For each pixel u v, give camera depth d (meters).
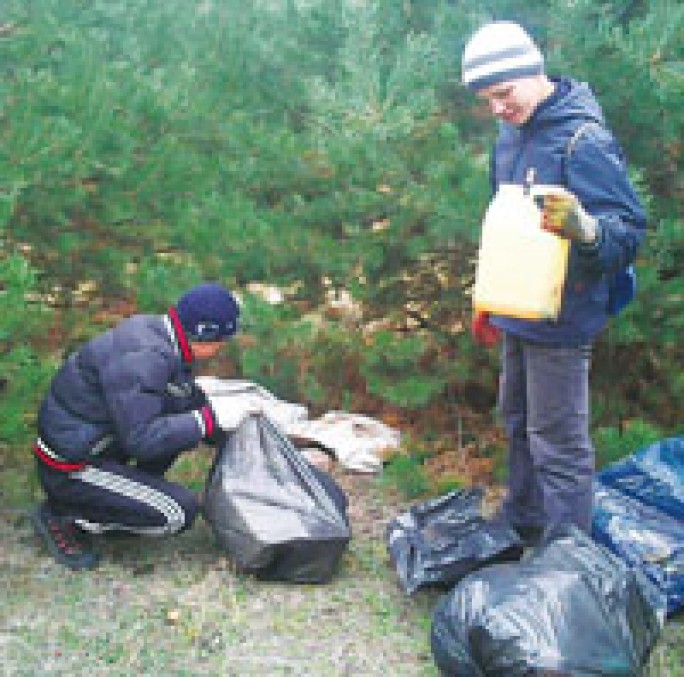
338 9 5.53
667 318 4.29
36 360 4.03
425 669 3.34
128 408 3.55
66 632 3.46
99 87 4.75
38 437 3.75
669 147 4.45
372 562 3.96
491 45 3.18
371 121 4.48
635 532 3.77
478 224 4.22
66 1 5.52
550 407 3.47
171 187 4.92
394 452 4.75
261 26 5.99
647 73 4.15
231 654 3.39
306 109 5.62
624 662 2.99
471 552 3.66
